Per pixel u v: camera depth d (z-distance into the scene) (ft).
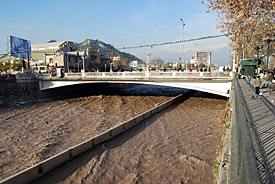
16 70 187.62
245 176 8.80
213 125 63.21
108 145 50.88
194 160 41.01
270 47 93.71
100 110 92.84
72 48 243.81
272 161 14.57
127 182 35.68
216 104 95.96
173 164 40.37
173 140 52.65
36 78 121.60
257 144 17.37
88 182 36.09
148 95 128.77
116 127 56.34
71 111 92.27
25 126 70.64
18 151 50.37
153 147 48.96
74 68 202.69
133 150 47.83
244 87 56.34
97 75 109.70
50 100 124.47
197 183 33.71
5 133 63.82
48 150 50.16
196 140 51.78
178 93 130.72
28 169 34.86
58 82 119.55
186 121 69.41
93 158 43.65
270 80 46.73
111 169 39.75
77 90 145.28
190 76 89.40
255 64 88.17
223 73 83.66
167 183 34.60
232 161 15.53
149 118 73.36
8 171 41.06
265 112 29.14
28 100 116.16
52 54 195.93
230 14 46.24
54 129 66.39
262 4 41.39
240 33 54.65
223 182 16.28
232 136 20.94
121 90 163.12
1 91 105.09
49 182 36.06
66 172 38.86
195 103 99.71
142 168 39.93
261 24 48.60
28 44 138.31
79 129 66.03
